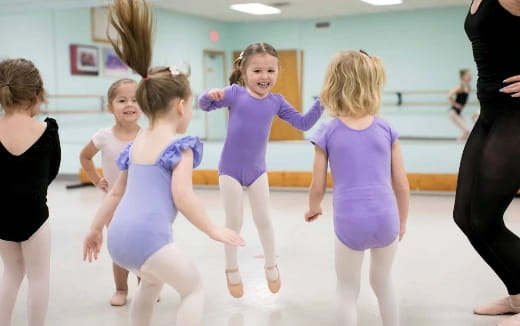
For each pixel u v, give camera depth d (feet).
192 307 6.75
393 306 7.59
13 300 7.86
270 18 28.12
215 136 29.68
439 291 10.82
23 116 7.88
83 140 28.48
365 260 12.98
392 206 7.47
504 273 9.35
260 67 9.75
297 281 11.58
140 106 7.20
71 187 26.27
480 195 8.65
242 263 12.95
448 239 15.03
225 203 10.14
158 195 6.80
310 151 25.05
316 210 8.00
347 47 27.53
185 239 15.43
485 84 8.67
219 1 25.86
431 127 28.35
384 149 7.61
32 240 7.80
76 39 27.73
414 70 27.78
